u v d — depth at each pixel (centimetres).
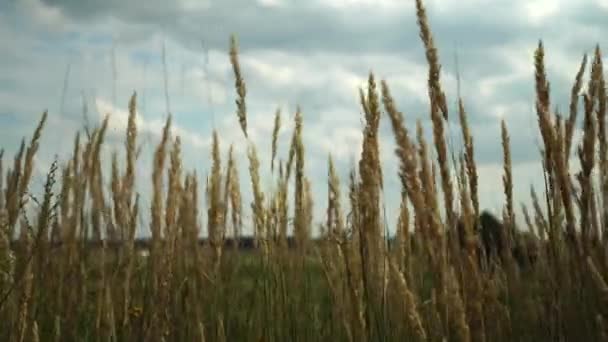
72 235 305
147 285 275
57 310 299
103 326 279
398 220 248
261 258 290
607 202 197
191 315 265
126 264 279
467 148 203
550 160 204
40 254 291
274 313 288
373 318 218
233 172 305
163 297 261
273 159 298
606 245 188
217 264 275
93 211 309
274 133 300
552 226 212
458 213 180
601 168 202
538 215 249
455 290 152
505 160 244
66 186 303
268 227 290
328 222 271
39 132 265
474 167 203
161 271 264
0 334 262
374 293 218
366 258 215
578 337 200
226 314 282
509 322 214
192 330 264
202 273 271
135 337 269
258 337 281
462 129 203
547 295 230
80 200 308
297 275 296
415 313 168
